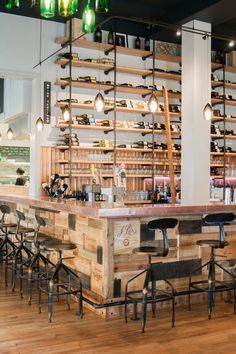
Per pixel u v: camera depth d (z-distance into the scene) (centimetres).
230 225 531
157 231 478
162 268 481
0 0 702
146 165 822
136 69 774
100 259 457
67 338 379
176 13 717
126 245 459
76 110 775
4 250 695
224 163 807
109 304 441
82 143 774
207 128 703
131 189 809
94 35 761
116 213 425
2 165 1194
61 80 725
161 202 781
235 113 922
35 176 745
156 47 823
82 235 497
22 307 470
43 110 744
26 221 680
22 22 729
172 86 850
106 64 757
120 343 369
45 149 749
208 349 358
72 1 424
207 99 706
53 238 576
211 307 468
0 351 348
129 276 459
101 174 755
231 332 399
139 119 826
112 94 800
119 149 780
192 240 502
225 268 524
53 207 502
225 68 852
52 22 751
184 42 715
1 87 948
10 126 968
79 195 698
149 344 367
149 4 721
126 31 790
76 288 505
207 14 673
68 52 758
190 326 415
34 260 506
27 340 373
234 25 789
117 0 699
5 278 583
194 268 502
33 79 752
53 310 461
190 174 693
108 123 771
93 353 347
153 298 440
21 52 728
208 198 699
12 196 644
